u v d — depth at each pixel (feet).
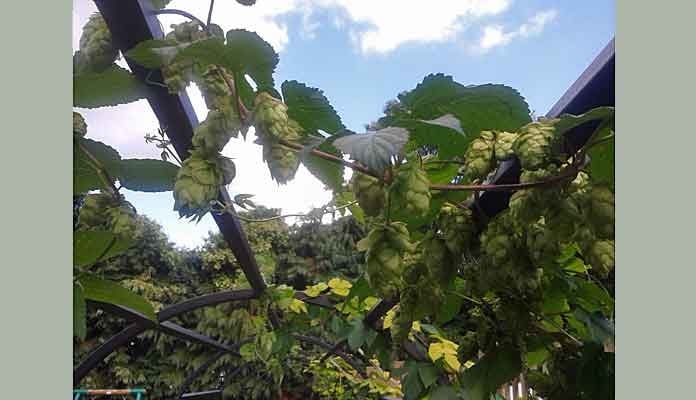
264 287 8.30
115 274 21.02
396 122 3.06
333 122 3.39
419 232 4.04
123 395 20.10
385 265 2.94
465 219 3.51
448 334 7.04
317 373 14.53
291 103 3.30
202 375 20.33
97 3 2.98
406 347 6.43
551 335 4.35
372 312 7.11
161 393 20.29
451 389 5.85
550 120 2.82
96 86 3.42
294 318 10.88
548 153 2.67
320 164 3.44
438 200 3.56
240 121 3.07
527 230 3.15
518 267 3.22
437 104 3.13
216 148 3.01
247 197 3.56
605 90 2.73
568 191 2.88
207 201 2.97
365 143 2.48
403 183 2.85
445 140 3.28
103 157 3.79
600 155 2.93
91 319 20.56
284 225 21.63
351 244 21.48
